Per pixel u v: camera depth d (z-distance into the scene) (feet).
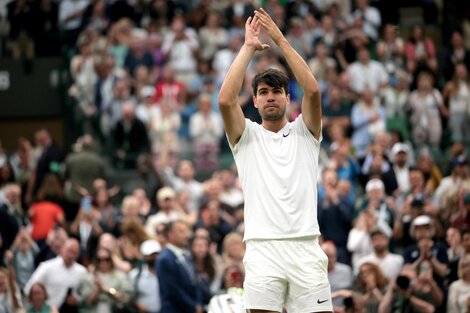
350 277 110.01
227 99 64.39
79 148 153.38
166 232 105.19
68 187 144.77
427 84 162.20
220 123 159.33
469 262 106.01
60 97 188.55
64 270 111.65
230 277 105.70
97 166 146.00
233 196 137.28
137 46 175.01
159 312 105.50
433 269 109.70
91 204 132.16
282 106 64.90
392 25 183.01
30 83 189.78
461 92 163.53
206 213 128.57
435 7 204.13
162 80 170.30
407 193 134.00
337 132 147.23
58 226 122.21
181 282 102.99
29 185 150.82
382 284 107.24
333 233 123.54
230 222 128.77
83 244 126.52
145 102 163.02
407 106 162.20
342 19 196.03
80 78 172.65
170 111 160.76
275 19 184.85
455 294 105.91
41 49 191.72
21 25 191.31
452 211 127.75
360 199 137.69
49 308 108.17
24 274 120.57
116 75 170.30
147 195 143.23
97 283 110.01
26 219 140.46
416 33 181.68
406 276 104.99
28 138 190.60
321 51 173.47
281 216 63.26
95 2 193.77
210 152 157.89
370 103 157.38
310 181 64.13
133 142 158.30
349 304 101.60
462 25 199.11
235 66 64.95
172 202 128.98
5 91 189.57
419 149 159.74
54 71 189.98
